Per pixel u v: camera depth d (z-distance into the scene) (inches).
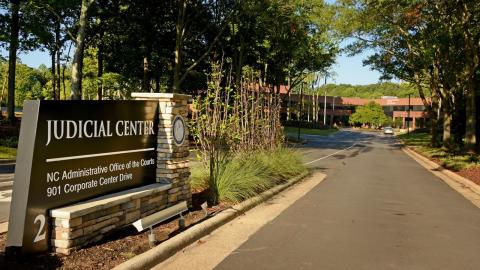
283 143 689.6
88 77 1471.5
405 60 1355.8
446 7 884.6
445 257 262.8
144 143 307.7
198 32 1336.1
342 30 1202.0
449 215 394.0
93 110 251.9
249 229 320.8
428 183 640.4
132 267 213.6
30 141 210.1
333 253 265.3
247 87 573.3
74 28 1270.9
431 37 986.7
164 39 1409.9
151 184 314.7
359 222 354.0
